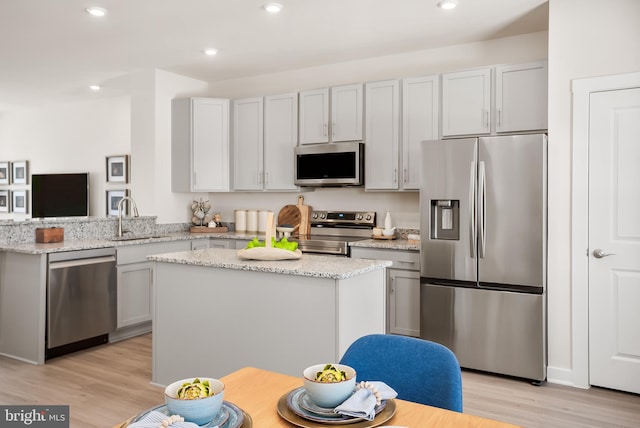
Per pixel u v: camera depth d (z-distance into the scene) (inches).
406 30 155.4
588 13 125.3
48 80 217.6
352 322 102.7
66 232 170.9
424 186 144.9
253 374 55.8
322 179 182.2
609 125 123.6
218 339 115.3
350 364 59.6
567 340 130.0
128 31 154.6
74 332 153.5
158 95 200.7
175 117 204.8
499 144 133.6
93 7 135.3
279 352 105.9
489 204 135.1
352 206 192.1
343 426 42.0
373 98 173.9
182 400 39.1
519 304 132.3
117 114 254.2
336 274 96.2
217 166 203.9
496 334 135.5
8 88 233.8
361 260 115.7
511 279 133.0
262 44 168.6
